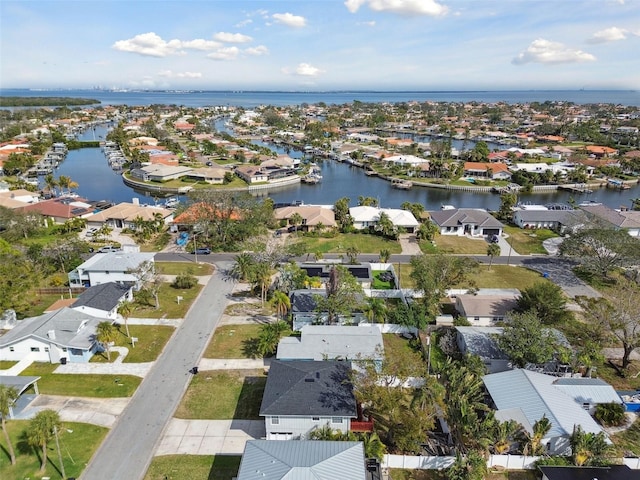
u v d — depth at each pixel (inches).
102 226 3784.5
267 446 1289.4
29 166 6441.9
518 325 1884.8
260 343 1967.3
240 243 3385.8
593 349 1863.9
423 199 5339.6
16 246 2930.6
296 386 1540.4
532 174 5895.7
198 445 1475.1
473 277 2908.5
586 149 7534.5
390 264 3046.3
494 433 1405.0
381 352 1758.1
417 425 1382.9
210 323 2289.6
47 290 2605.8
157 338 2134.6
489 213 4335.6
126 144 7726.4
